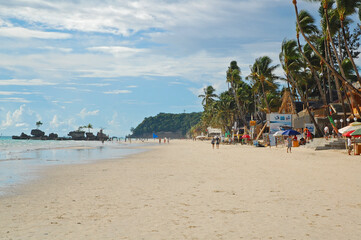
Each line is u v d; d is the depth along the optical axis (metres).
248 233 5.08
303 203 7.39
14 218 6.27
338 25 34.19
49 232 5.27
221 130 121.06
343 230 5.20
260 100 78.50
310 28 35.44
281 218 6.02
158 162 21.45
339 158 22.28
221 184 10.62
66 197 8.59
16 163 21.84
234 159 23.34
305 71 56.97
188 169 16.11
